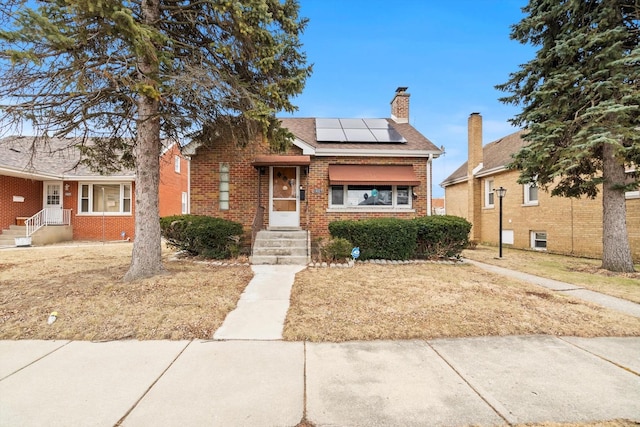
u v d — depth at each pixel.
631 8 8.91
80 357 3.90
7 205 16.44
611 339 4.52
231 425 2.68
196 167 12.03
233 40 7.43
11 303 5.56
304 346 4.25
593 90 8.64
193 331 4.68
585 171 10.08
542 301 6.07
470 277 8.09
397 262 10.10
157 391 3.18
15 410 2.86
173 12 7.33
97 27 6.32
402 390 3.22
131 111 8.27
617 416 2.82
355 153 12.05
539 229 15.12
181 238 10.48
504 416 2.82
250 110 7.37
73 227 18.28
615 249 9.42
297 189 12.25
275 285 7.14
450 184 23.70
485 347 4.24
